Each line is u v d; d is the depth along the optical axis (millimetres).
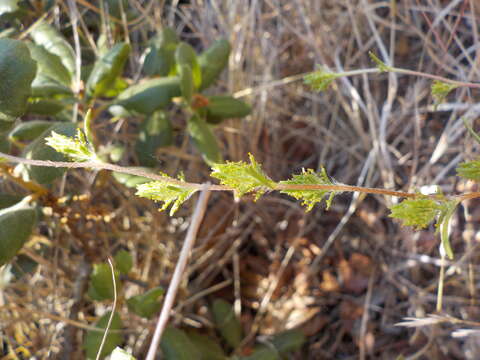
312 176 93
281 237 295
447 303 252
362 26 307
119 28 235
